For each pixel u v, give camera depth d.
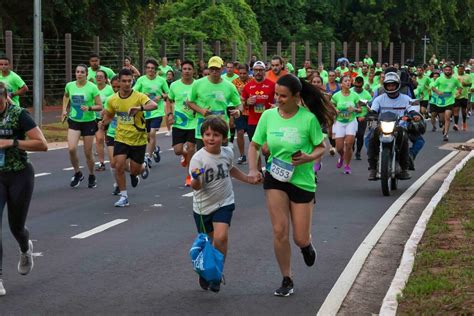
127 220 12.35
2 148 8.27
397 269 9.18
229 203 8.24
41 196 14.55
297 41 62.00
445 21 70.25
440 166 19.73
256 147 8.23
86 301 8.03
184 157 15.91
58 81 40.78
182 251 10.27
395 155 15.20
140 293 8.34
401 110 15.41
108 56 42.34
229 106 15.08
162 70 31.75
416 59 69.75
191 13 50.88
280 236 8.09
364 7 65.62
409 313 7.23
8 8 39.34
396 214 13.16
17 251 10.23
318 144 8.02
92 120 15.73
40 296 8.20
